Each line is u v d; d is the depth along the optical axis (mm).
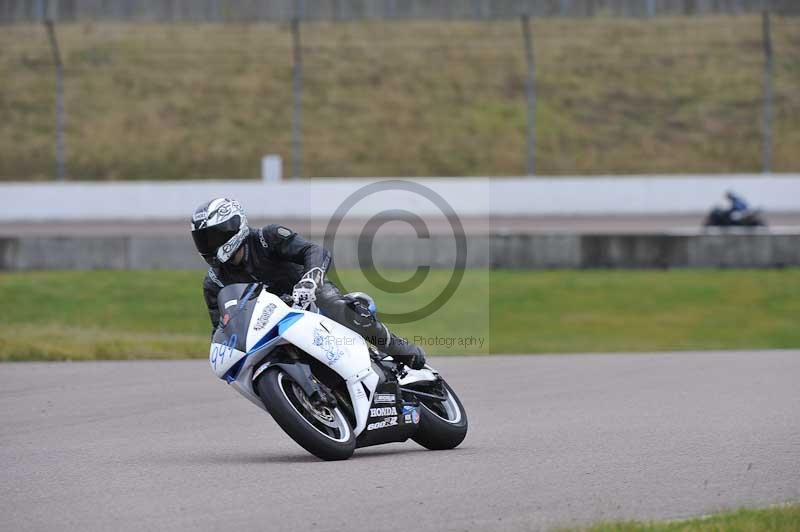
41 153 128250
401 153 127562
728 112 132625
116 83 139375
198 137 131500
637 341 54531
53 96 137000
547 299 64562
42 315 60562
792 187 107500
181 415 31078
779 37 144000
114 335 52125
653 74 138250
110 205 107562
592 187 108312
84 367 41969
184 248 73938
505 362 42594
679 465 22812
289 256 22812
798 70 139375
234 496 19719
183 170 126125
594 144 127938
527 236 72625
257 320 21734
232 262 22766
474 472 22000
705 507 19000
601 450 24641
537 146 127938
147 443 26469
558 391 34969
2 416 30969
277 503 19109
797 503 18891
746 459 23453
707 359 42938
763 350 45938
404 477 21406
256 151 129000
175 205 107500
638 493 20094
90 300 64312
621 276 70812
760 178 107812
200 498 19609
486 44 143875
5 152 127938
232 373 22203
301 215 105312
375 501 19250
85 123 133375
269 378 21891
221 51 144500
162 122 133750
